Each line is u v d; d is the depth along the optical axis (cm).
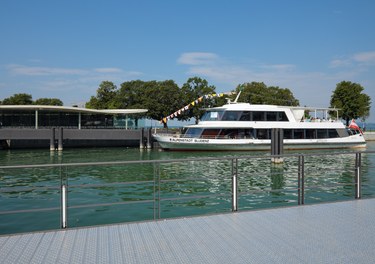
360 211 634
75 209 1131
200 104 6381
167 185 1556
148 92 6175
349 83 6438
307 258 422
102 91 6400
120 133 4194
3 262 407
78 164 531
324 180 1702
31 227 952
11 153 3638
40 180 1716
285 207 661
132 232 515
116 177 1828
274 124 3625
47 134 3981
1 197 1288
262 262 410
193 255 430
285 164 2420
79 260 413
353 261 414
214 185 1569
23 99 7406
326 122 3884
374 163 2528
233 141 3475
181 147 3566
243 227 540
